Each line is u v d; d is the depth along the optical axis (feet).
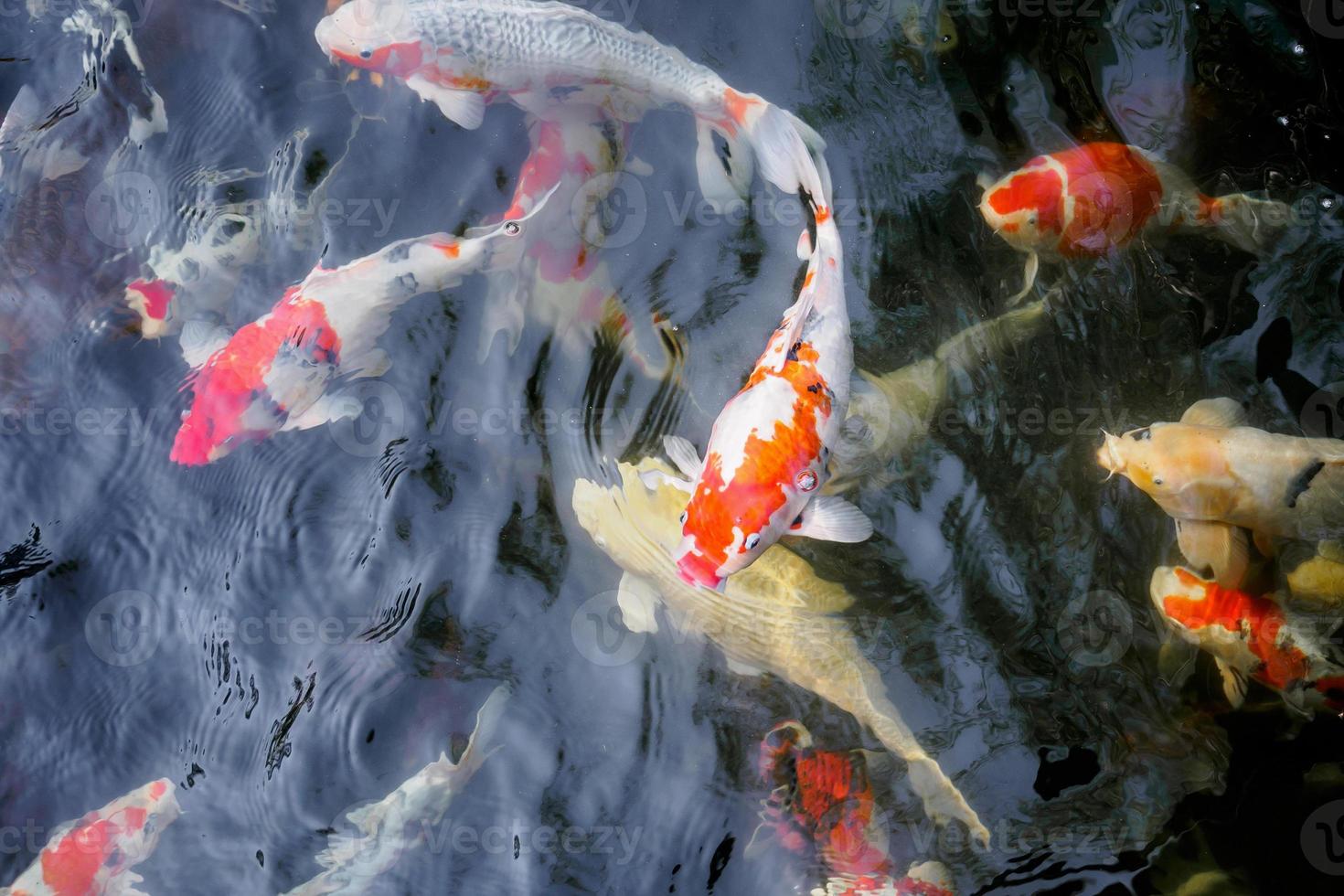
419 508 10.91
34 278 11.23
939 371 10.98
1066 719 10.55
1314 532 10.66
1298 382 11.01
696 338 11.05
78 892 10.39
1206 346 11.08
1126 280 11.13
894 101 11.38
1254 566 10.71
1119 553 10.82
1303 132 11.27
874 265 11.14
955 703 10.56
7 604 10.84
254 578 10.85
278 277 11.24
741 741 10.52
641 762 10.52
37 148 11.47
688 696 10.60
